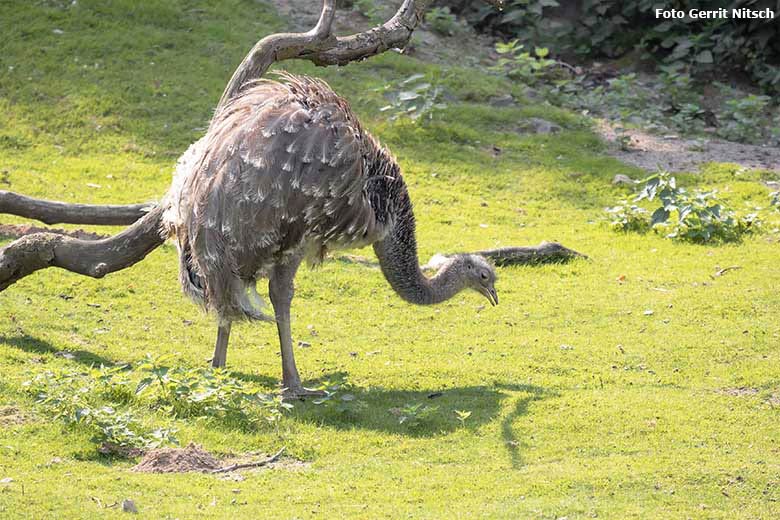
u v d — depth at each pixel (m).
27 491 18.56
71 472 19.72
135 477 19.75
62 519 17.61
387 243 26.77
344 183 23.72
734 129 48.38
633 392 25.31
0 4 50.12
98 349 26.47
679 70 54.84
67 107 43.97
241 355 27.30
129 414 21.81
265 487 19.83
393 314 31.08
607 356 27.84
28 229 33.44
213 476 20.28
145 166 40.75
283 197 23.19
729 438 22.61
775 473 20.78
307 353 27.77
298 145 23.31
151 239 26.64
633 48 56.53
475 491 19.88
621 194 41.69
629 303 31.97
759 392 25.48
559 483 20.14
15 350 25.22
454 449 21.95
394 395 25.02
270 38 27.98
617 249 36.97
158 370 23.19
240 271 23.53
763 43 53.00
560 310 31.53
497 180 42.38
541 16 56.41
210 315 24.56
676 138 47.75
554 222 39.38
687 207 37.62
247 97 24.42
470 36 56.34
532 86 51.97
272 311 31.09
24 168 39.44
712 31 53.72
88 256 26.73
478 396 24.92
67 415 21.75
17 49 47.16
